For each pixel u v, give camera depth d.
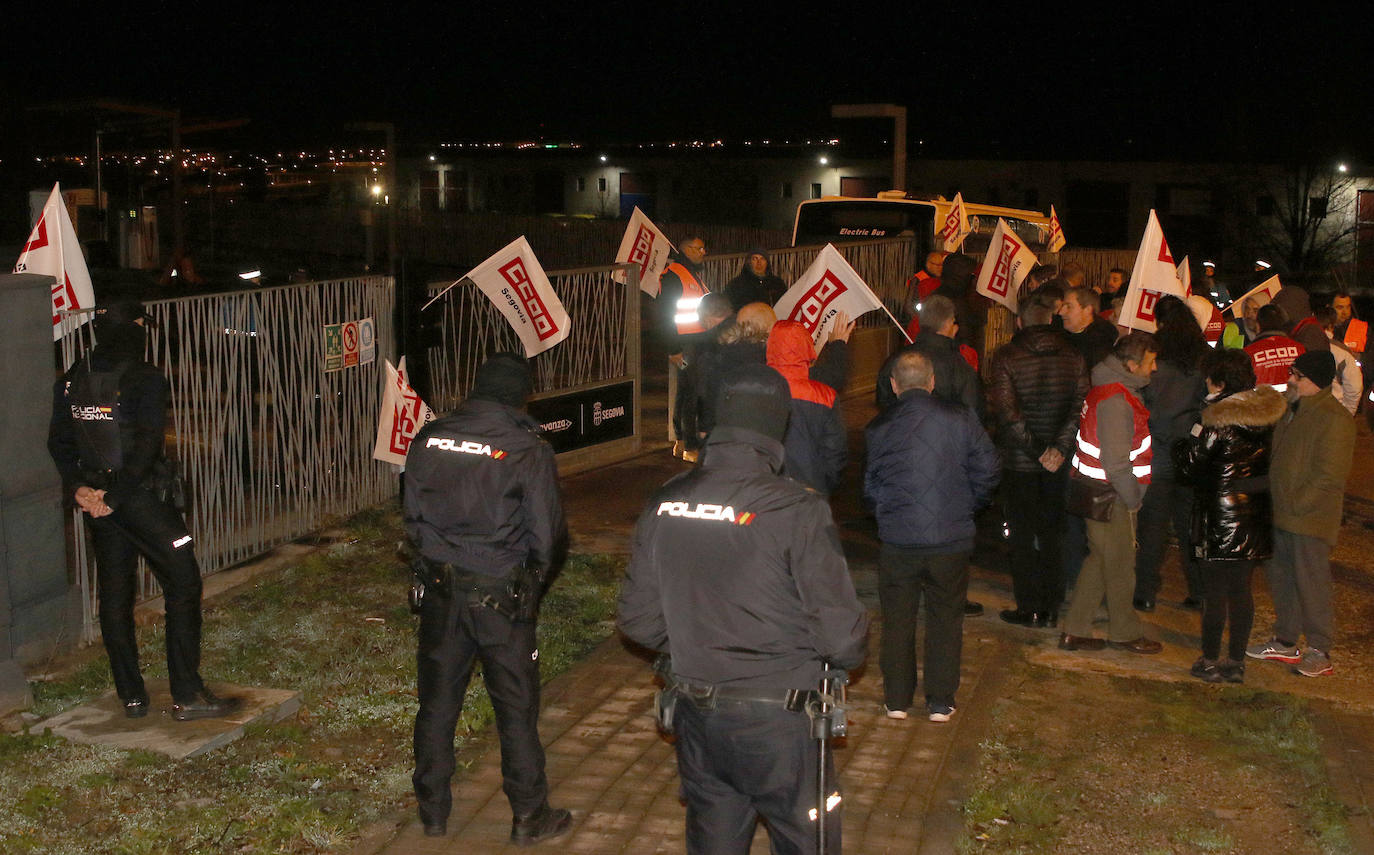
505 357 4.90
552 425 10.88
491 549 4.75
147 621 7.25
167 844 4.78
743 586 3.64
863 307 7.42
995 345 17.23
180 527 5.69
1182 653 7.17
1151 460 7.56
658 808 5.20
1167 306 7.55
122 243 24.98
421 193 52.44
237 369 8.41
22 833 4.86
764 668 3.66
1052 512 7.37
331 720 6.02
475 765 5.57
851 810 5.20
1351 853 4.94
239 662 6.65
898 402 5.99
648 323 22.12
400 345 9.90
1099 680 6.73
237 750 5.63
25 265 6.71
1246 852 4.96
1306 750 5.89
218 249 40.03
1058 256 17.27
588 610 7.64
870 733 5.98
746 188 45.69
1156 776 5.61
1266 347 8.57
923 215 16.89
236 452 8.45
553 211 49.78
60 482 6.74
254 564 8.38
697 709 3.71
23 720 5.94
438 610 4.80
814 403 6.22
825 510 3.70
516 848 4.88
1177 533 7.96
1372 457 12.42
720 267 12.99
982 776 5.56
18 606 6.52
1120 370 6.76
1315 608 6.85
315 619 7.35
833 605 3.62
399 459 7.82
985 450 5.91
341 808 5.14
